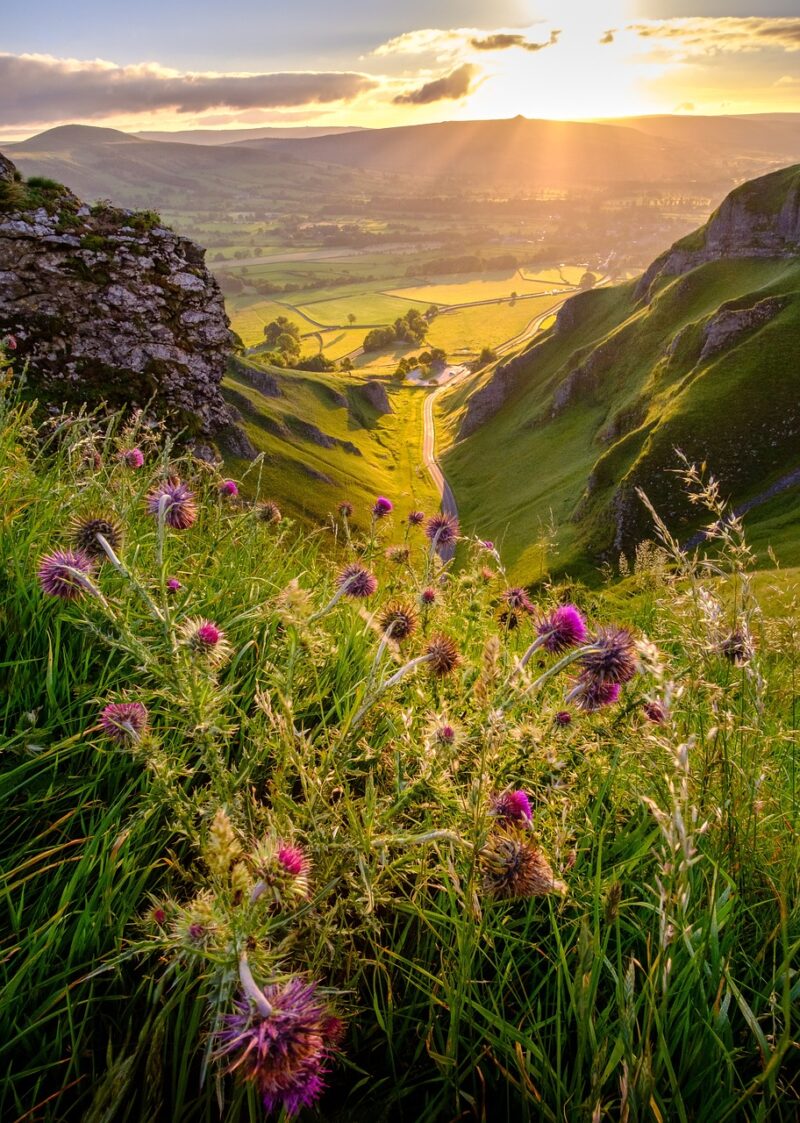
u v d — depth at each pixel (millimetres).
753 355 112312
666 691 2465
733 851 2537
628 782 2863
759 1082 1761
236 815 2227
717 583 3150
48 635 2830
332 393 190500
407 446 181000
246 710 3045
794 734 3127
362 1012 2332
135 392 21812
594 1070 1841
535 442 159500
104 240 22375
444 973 2170
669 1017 2051
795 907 2381
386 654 3191
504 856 2045
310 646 2783
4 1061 1951
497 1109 2139
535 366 186875
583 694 2525
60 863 2146
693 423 106000
